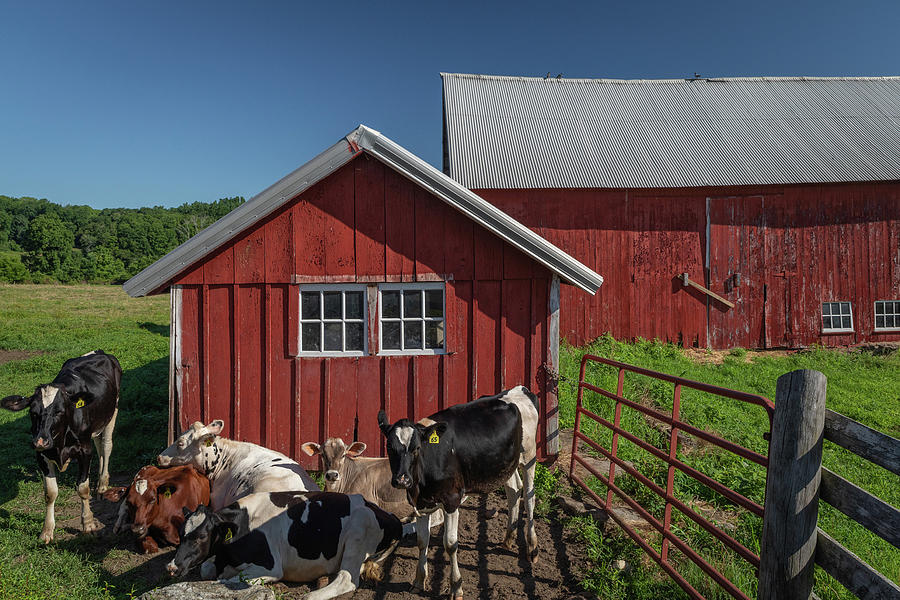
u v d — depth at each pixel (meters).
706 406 10.02
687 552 4.46
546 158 16.62
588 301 16.16
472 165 16.08
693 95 20.48
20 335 19.08
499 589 5.00
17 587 4.60
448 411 5.32
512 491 5.74
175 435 7.41
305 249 7.41
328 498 5.21
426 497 4.87
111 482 7.48
